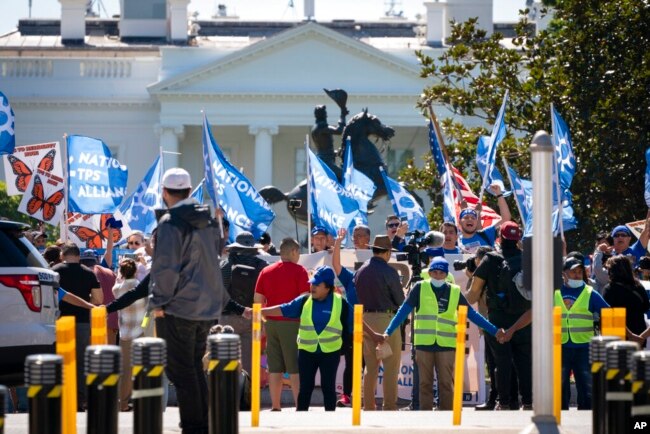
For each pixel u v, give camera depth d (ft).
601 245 133.69
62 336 70.49
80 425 86.33
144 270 125.29
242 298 115.96
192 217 78.02
